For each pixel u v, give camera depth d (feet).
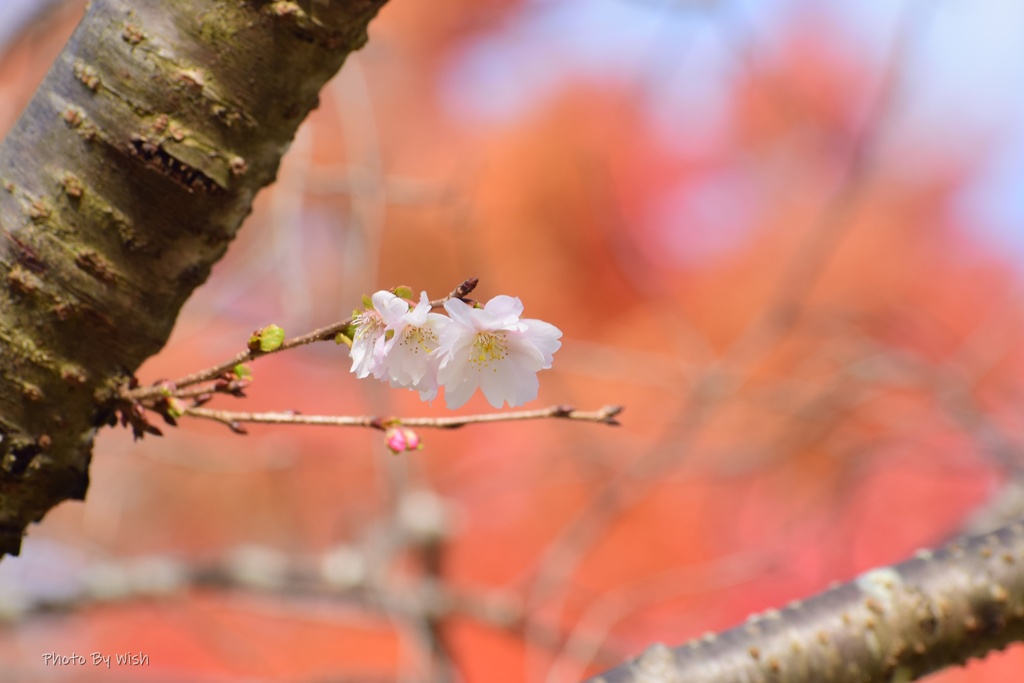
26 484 3.46
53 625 6.37
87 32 3.43
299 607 6.02
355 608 5.96
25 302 3.43
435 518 5.73
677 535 7.92
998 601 3.65
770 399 6.42
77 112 3.42
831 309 6.98
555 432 7.53
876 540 7.77
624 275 8.73
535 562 8.13
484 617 5.76
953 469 6.75
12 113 5.52
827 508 7.09
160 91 3.41
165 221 3.44
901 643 3.62
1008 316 8.50
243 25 3.41
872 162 5.88
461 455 8.30
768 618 3.64
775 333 6.40
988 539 3.70
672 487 7.90
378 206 5.31
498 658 7.53
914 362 6.31
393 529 5.86
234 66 3.42
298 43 3.42
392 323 3.34
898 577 3.67
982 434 6.37
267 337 3.39
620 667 3.59
